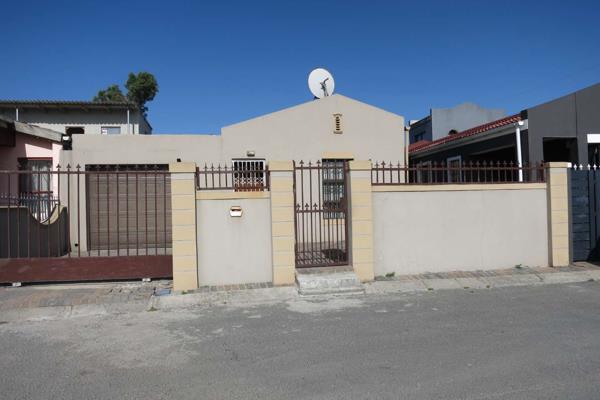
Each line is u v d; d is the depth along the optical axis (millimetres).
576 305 6832
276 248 8156
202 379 4305
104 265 8320
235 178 12625
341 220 9039
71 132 19312
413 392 3924
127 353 5066
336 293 7738
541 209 9438
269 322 6215
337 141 13625
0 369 4625
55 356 5004
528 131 12375
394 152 13992
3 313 6684
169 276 8492
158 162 12828
